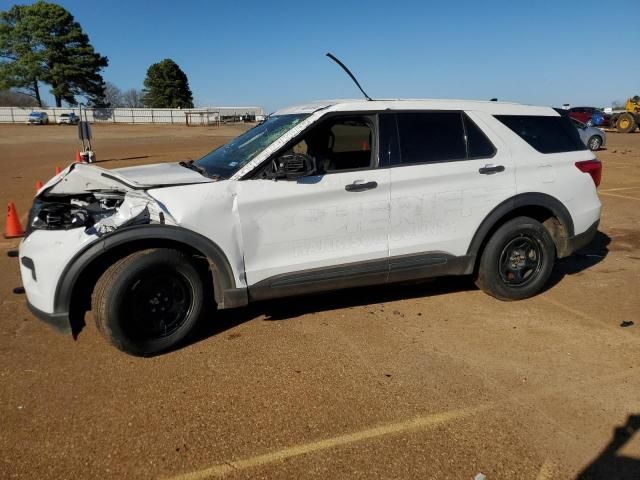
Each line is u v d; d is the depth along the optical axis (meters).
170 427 3.01
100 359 3.82
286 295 4.13
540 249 4.84
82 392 3.38
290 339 4.14
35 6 78.25
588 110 36.25
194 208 3.72
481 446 2.84
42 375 3.58
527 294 4.90
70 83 81.56
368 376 3.57
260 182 3.91
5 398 3.30
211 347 4.01
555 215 4.86
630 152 19.88
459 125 4.55
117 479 2.60
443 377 3.56
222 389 3.42
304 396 3.33
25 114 71.31
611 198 10.41
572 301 4.94
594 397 3.32
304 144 4.09
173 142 32.09
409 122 4.38
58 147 27.25
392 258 4.33
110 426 3.02
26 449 2.82
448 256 4.52
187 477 2.62
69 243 3.54
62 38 79.75
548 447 2.84
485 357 3.85
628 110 33.72
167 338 3.86
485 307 4.80
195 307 3.93
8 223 7.38
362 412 3.15
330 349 3.97
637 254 6.50
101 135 41.78
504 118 4.77
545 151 4.84
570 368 3.68
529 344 4.05
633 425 3.03
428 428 3.00
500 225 4.75
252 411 3.17
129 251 3.78
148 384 3.47
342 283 4.25
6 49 81.06
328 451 2.80
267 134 4.34
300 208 3.99
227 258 3.85
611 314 4.62
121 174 4.16
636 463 2.72
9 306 4.80
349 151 4.23
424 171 4.32
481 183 4.51
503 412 3.15
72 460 2.74
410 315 4.62
